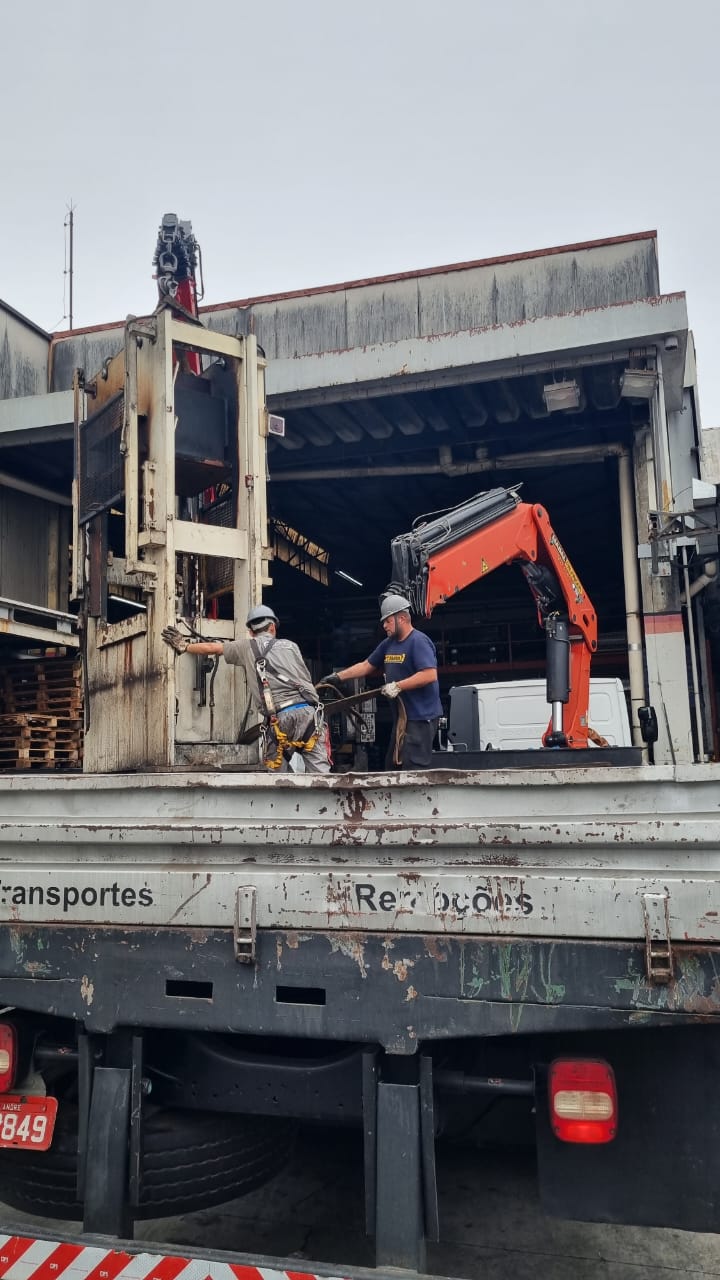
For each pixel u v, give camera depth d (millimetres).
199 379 5410
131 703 4996
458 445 12016
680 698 10516
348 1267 2855
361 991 3021
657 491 10539
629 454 11258
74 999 3301
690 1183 2896
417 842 2980
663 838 2771
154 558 4855
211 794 3205
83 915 3316
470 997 2922
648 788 2828
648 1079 2963
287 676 4754
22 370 13320
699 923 2732
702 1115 2906
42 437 11258
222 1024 3133
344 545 16688
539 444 12172
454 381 10195
